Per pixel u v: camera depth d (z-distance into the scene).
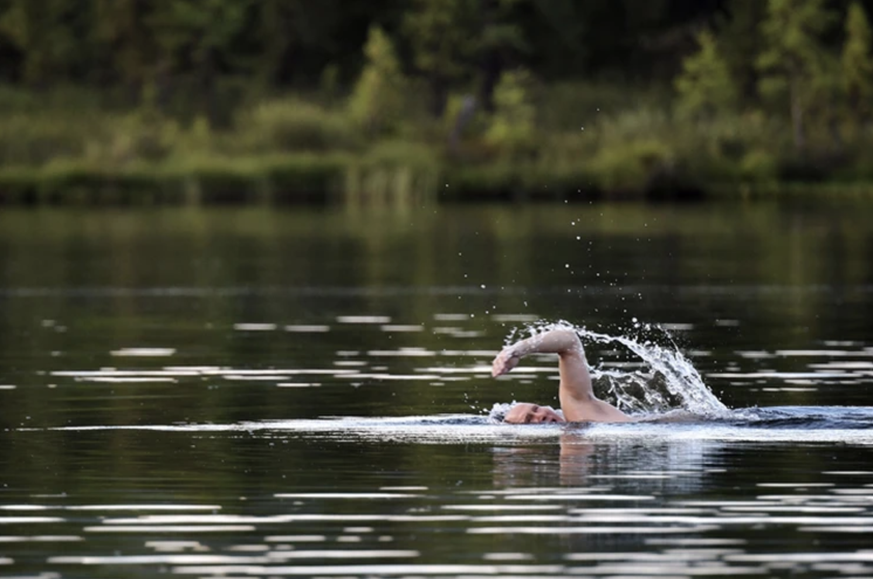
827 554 24.88
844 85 197.25
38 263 96.19
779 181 182.12
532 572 23.88
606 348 54.69
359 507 28.28
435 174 181.00
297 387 44.97
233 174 183.62
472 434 35.75
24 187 179.75
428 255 102.06
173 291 78.94
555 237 117.94
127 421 38.53
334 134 196.62
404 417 38.84
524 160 188.12
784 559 24.58
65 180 181.12
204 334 59.97
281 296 76.25
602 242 111.75
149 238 119.19
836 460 32.06
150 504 28.67
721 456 32.59
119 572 24.02
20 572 24.03
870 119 197.88
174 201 181.62
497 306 70.56
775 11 199.50
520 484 30.02
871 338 56.22
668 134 188.00
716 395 42.75
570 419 37.03
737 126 191.00
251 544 25.70
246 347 55.50
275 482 30.55
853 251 101.56
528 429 36.28
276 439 35.56
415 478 30.70
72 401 42.19
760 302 71.31
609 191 178.12
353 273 88.81
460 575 23.77
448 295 76.12
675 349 53.38
